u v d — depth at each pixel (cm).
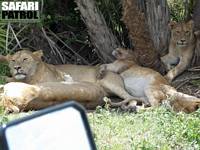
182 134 819
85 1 1340
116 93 1231
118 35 1534
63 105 198
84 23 1466
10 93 1009
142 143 750
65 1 1540
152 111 997
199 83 1303
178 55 1376
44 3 1479
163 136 817
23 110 1020
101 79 1247
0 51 1350
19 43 1356
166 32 1406
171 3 1664
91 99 1118
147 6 1382
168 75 1325
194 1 1498
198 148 768
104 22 1385
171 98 1090
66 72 1281
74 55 1507
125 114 1027
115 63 1269
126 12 1273
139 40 1298
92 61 1534
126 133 833
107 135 817
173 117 933
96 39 1391
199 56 1398
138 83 1234
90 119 909
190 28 1382
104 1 1521
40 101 1030
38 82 1192
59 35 1529
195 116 947
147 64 1334
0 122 835
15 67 1176
